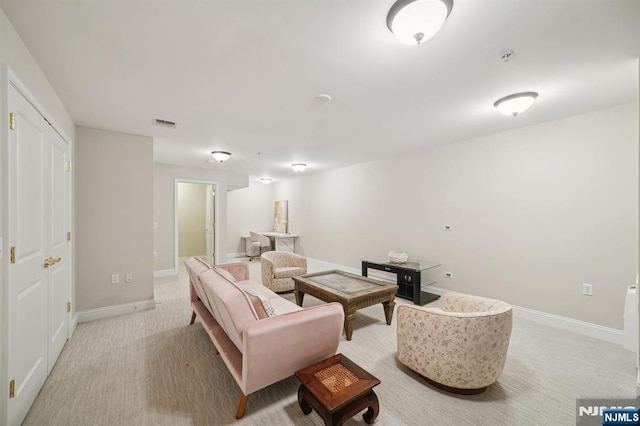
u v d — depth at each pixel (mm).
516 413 1713
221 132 3422
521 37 1613
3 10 1365
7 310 1433
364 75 2053
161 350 2473
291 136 3621
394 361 2336
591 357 2381
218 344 2023
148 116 2859
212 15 1419
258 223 8367
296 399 1855
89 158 3162
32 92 1785
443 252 4102
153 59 1832
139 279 3473
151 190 3553
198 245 7809
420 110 2744
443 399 1846
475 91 2320
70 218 2736
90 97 2389
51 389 1917
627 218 2602
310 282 3336
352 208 5719
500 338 1832
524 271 3266
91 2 1322
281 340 1668
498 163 3482
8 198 1439
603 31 1561
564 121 2963
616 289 2658
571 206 2922
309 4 1342
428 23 1330
